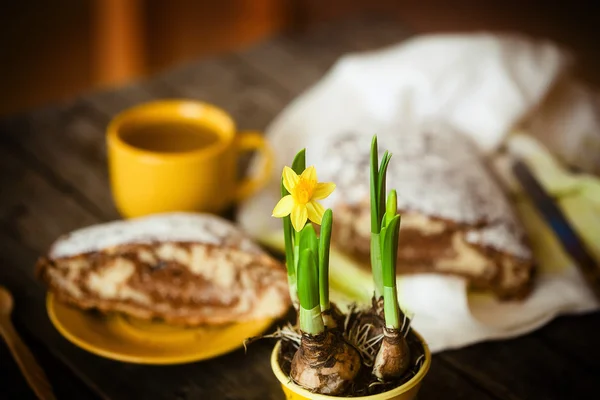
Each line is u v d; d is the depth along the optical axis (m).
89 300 0.78
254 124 1.06
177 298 0.78
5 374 0.75
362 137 0.90
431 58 1.04
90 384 0.73
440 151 0.88
